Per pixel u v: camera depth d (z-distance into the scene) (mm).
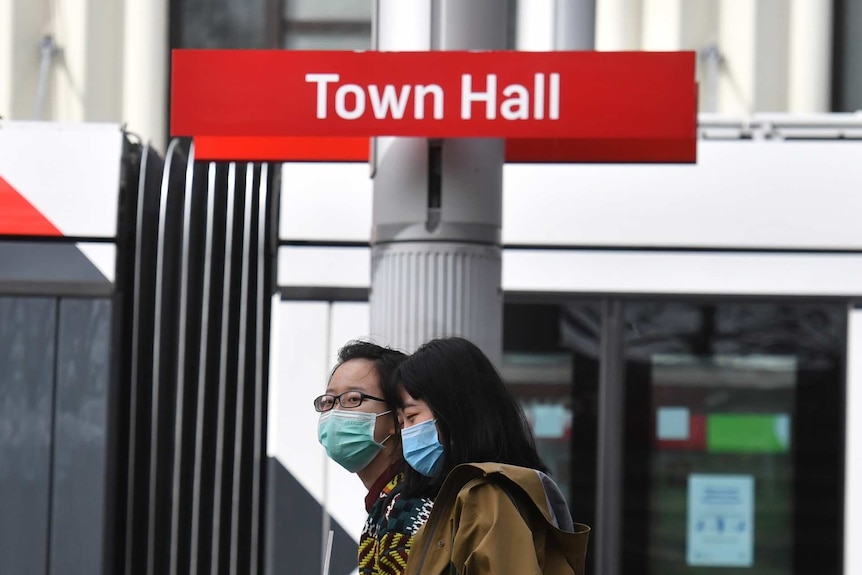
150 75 35281
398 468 11016
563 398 21000
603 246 21078
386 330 14633
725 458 20984
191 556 19906
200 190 20969
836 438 20875
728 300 20984
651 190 21156
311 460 20391
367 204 20953
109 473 20328
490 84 13516
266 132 13562
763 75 34594
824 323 20984
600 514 20859
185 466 20219
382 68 13562
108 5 35250
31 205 20719
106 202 20750
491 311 14688
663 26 34656
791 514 20875
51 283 20547
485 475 9219
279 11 36562
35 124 21219
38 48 34875
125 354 20922
